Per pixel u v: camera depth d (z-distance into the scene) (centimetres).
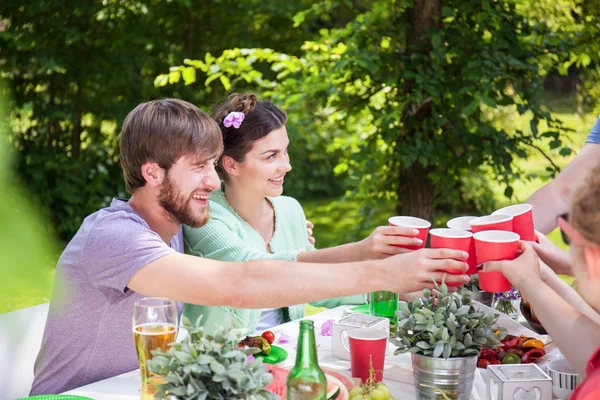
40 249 27
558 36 468
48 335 182
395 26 476
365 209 553
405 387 163
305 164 1047
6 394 179
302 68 509
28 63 665
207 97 806
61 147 736
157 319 134
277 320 243
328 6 523
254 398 113
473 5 453
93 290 175
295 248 257
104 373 184
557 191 214
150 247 166
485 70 429
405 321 146
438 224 614
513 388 136
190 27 826
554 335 135
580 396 111
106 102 766
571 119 805
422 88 445
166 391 111
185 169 177
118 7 711
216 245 219
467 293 149
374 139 492
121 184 754
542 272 151
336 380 146
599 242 110
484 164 511
